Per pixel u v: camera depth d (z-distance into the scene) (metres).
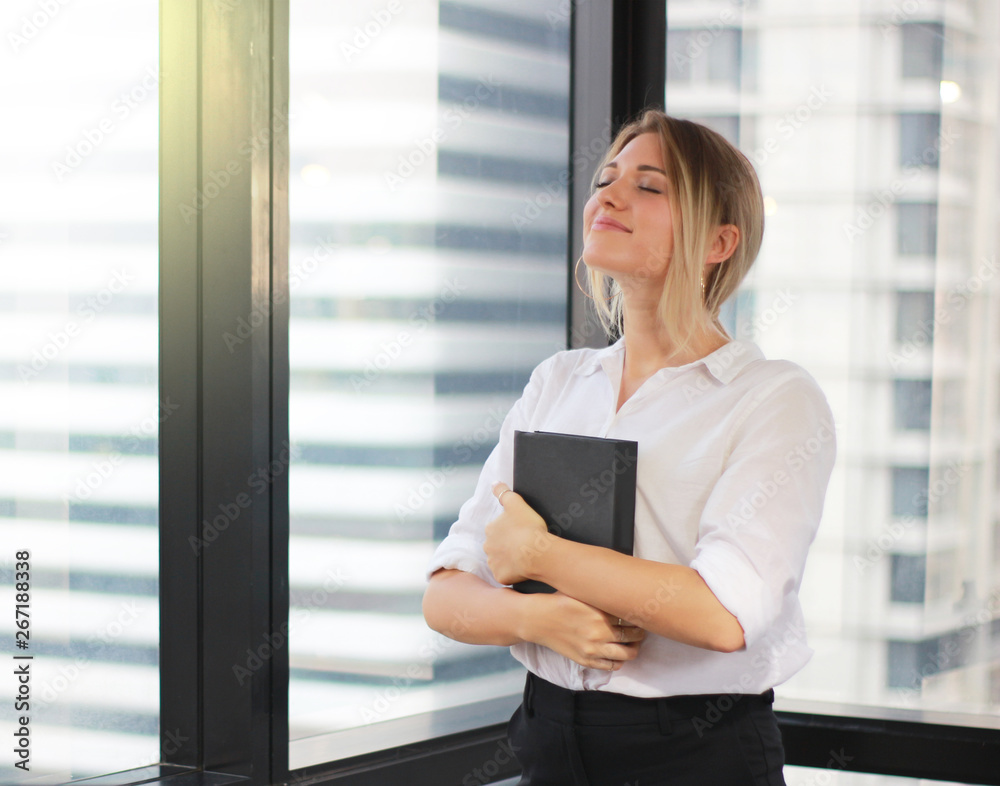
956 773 1.75
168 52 1.48
